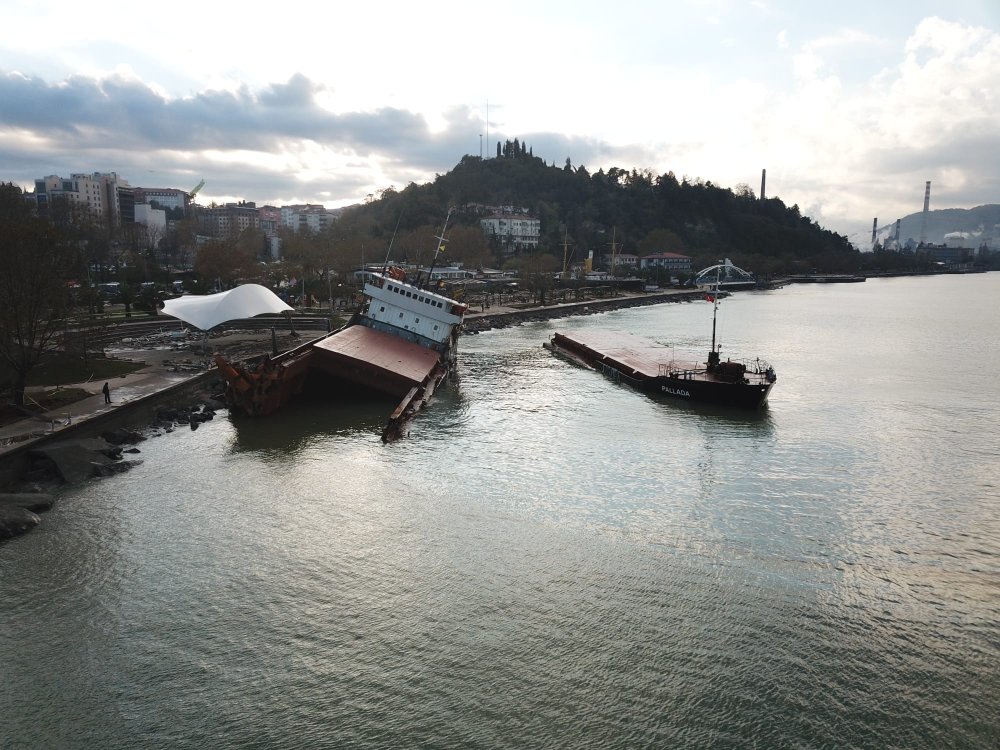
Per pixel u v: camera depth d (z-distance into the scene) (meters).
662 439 56.59
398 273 89.31
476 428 59.56
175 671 27.05
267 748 23.38
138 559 35.31
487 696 25.50
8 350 57.69
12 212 103.75
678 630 29.20
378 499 42.84
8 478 44.16
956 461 51.12
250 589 32.56
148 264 177.00
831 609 30.77
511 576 33.50
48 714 24.94
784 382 82.12
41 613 30.73
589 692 25.62
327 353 67.00
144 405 60.59
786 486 45.88
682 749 23.08
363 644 28.45
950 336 129.50
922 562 35.16
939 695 25.50
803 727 24.00
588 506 42.09
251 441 54.69
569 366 93.31
